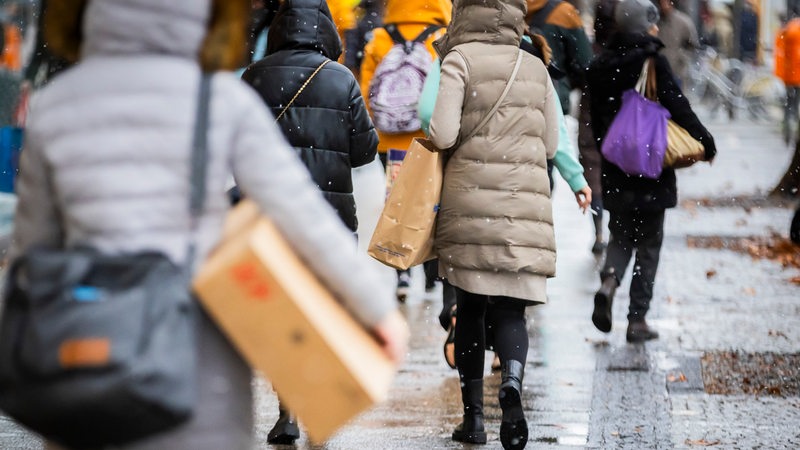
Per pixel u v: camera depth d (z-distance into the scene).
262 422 17.48
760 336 22.62
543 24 25.84
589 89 23.02
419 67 24.55
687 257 30.80
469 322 16.48
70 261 7.18
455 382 19.83
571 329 23.58
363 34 33.62
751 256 30.92
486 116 15.74
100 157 7.60
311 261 7.77
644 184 22.33
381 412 18.02
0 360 7.12
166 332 7.16
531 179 15.88
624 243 22.62
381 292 7.79
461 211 15.77
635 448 16.20
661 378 19.88
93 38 7.88
